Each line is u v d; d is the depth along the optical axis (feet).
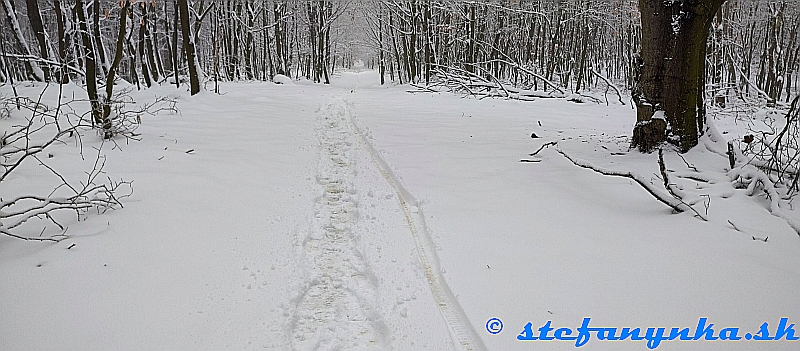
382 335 10.34
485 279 11.98
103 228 14.51
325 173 21.59
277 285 11.76
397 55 106.52
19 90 37.60
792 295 11.32
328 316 10.96
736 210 16.24
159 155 22.85
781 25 73.82
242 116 36.01
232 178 19.97
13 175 18.88
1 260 12.41
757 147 26.35
